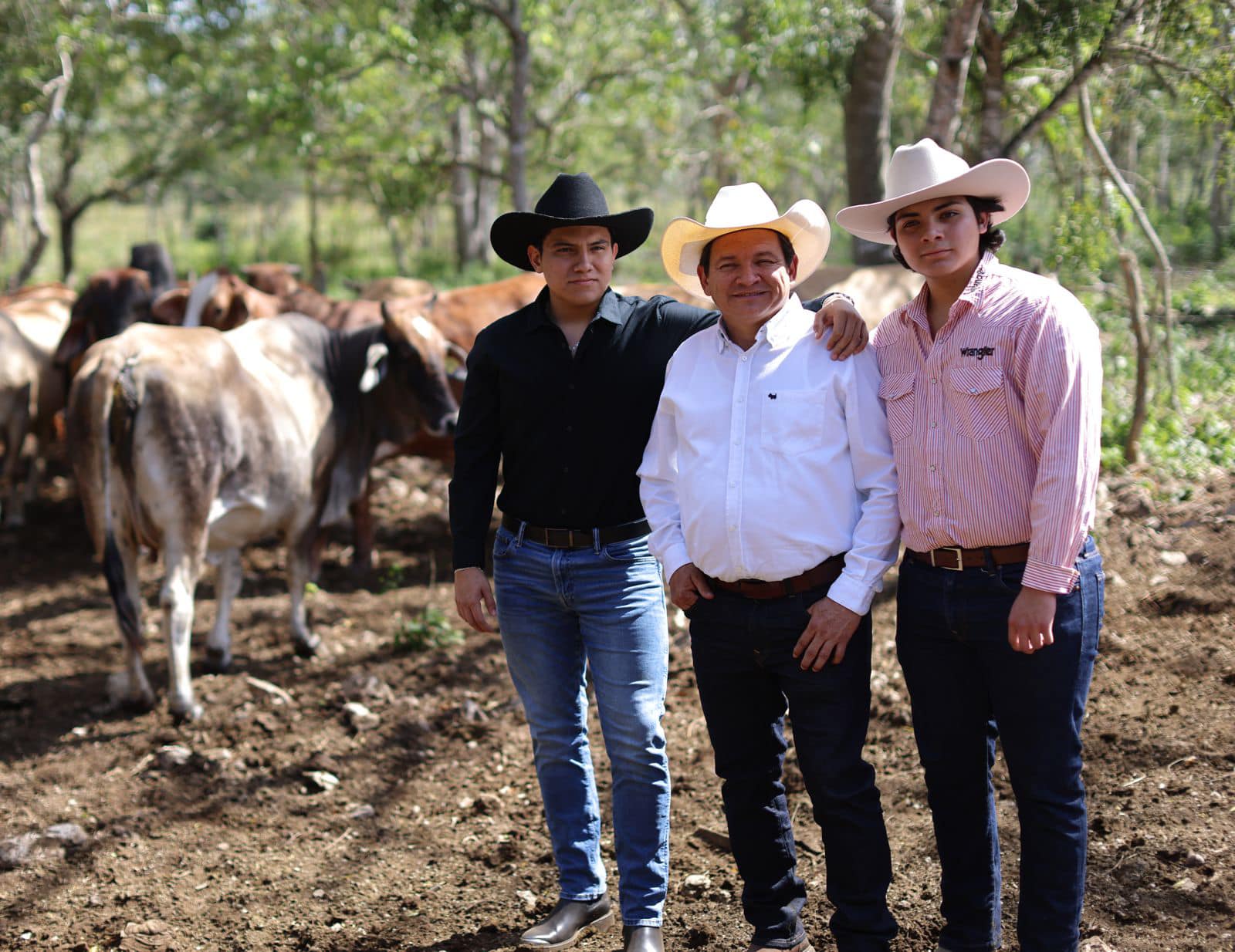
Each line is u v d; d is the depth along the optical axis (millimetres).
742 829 3150
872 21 8086
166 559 5336
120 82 18672
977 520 2760
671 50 14633
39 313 10711
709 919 3557
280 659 6211
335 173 22703
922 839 3826
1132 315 7004
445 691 5598
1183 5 6469
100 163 26094
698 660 3133
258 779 4836
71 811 4598
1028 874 2781
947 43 6398
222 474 5449
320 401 6305
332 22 14570
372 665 5988
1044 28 6555
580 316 3365
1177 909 3209
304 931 3738
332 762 4914
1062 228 7332
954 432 2775
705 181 16031
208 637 6020
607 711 3314
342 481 6707
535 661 3434
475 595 3418
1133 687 4574
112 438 5207
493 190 24531
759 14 8758
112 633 6793
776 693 3172
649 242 21938
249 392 5660
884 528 2881
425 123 18094
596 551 3334
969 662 2889
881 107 9117
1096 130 7801
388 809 4578
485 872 4051
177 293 8836
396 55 14375
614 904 3684
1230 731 4086
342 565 7961
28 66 15492
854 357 2945
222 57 16469
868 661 3023
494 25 15352
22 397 9273
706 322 3359
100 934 3773
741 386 2969
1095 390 2658
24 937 3770
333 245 35344
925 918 3363
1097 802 3854
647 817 3264
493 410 3430
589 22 15977
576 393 3303
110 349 5273
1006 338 2713
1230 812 3605
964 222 2779
